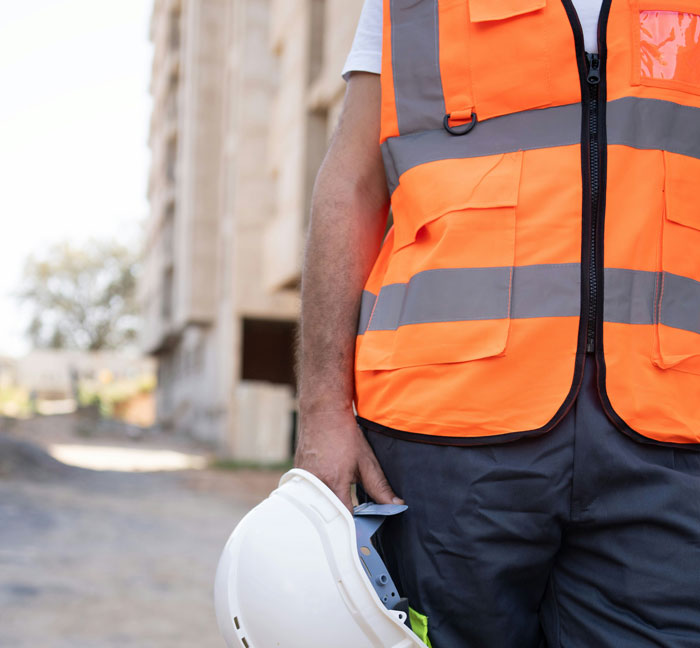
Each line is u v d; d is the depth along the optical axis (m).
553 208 1.29
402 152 1.42
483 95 1.36
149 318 41.31
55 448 21.84
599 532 1.26
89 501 10.53
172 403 38.09
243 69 21.64
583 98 1.32
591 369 1.26
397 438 1.36
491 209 1.31
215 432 24.78
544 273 1.28
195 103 27.00
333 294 1.47
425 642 1.30
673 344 1.27
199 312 26.03
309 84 15.75
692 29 1.35
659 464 1.25
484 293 1.30
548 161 1.31
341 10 13.08
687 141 1.33
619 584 1.25
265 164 21.70
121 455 21.19
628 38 1.33
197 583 6.45
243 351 27.81
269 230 19.77
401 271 1.41
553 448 1.25
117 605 5.55
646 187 1.29
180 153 31.12
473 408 1.28
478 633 1.30
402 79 1.43
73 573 6.38
